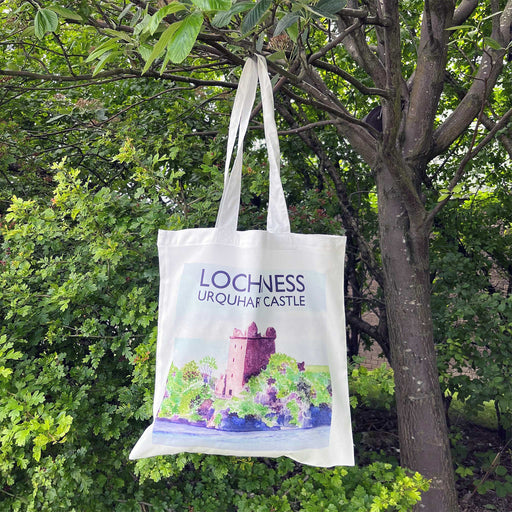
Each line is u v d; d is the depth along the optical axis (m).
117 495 2.21
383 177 2.59
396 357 2.49
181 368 1.29
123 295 2.23
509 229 4.23
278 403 1.29
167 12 1.01
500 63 2.47
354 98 4.48
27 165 3.51
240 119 1.36
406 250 2.48
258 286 1.29
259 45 1.47
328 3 1.34
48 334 2.20
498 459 3.65
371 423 4.52
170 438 1.28
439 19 2.44
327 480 1.96
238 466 2.18
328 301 1.33
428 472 2.34
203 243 1.32
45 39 3.73
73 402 1.96
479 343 3.21
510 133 2.95
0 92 3.51
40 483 1.98
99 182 3.73
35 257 2.73
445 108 4.52
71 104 3.60
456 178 2.23
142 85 3.87
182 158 3.33
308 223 3.24
